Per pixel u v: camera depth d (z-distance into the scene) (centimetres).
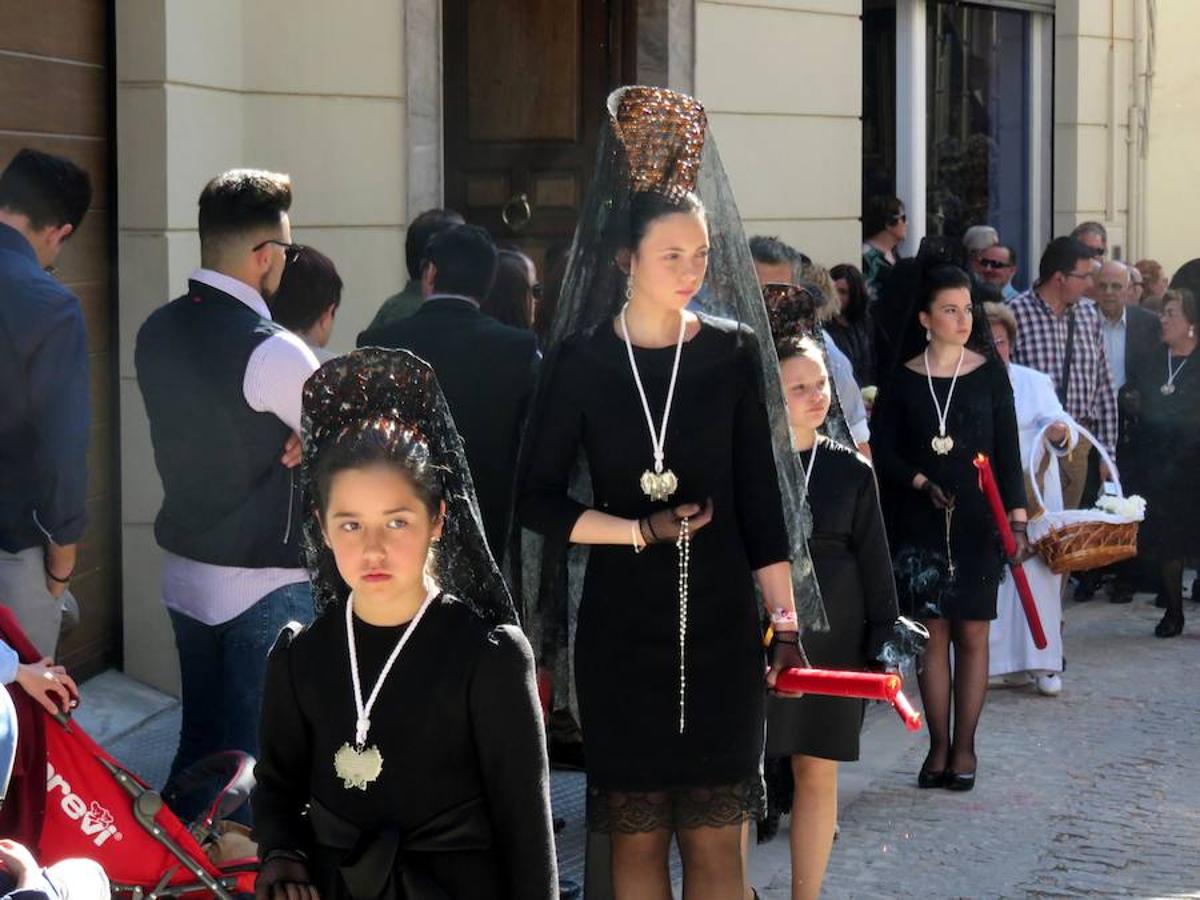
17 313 483
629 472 416
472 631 317
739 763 416
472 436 549
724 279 432
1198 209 1508
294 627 330
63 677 389
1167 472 965
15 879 288
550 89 998
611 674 416
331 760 317
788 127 1054
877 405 717
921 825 638
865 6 1237
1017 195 1387
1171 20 1474
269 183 499
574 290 429
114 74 732
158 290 735
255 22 809
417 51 857
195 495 493
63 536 492
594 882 479
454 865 315
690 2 990
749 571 423
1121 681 857
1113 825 638
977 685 682
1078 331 1021
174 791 421
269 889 318
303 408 329
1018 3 1351
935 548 686
